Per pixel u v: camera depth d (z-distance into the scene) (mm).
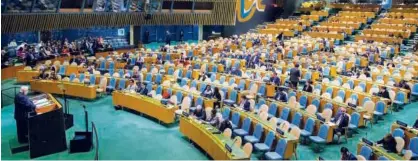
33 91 19500
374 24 33281
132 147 12883
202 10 35188
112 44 31188
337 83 17344
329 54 24922
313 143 12977
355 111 13750
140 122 15461
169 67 21906
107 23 30906
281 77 19297
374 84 17312
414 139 10930
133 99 16406
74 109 17141
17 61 24141
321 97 15234
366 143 10953
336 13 39188
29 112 12094
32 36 27859
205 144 11953
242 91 16453
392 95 15859
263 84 17484
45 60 24000
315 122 12766
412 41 29969
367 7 38875
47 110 12922
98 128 14695
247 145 10531
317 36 32562
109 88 19359
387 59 24641
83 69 21938
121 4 31281
